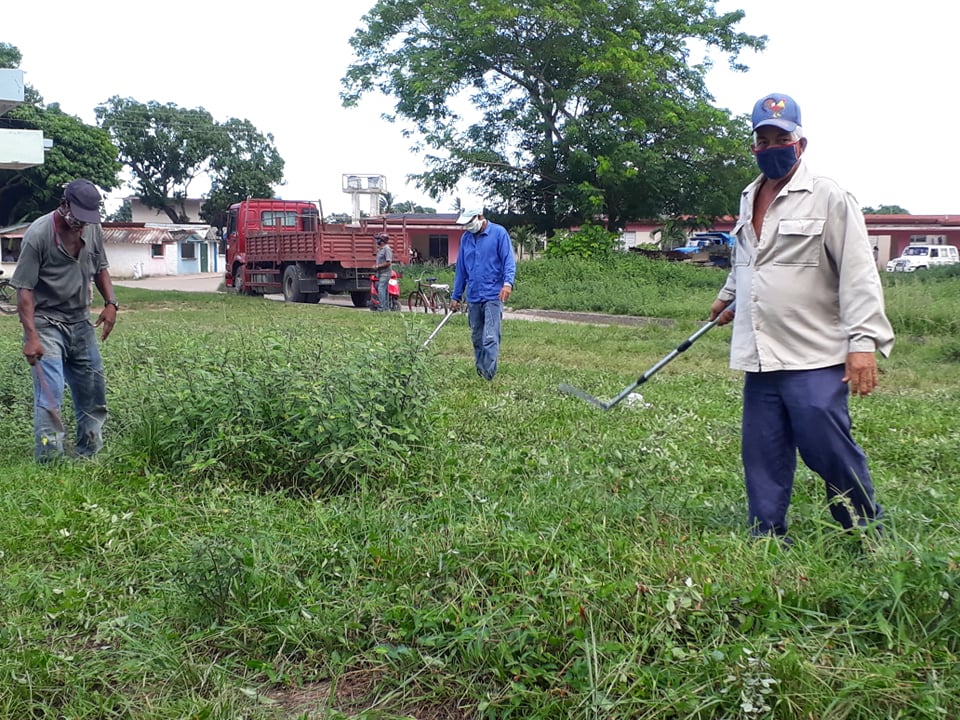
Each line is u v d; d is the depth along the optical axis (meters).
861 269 3.72
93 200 5.72
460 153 32.75
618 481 5.03
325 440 5.34
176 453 5.47
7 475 5.39
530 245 41.72
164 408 5.86
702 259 44.66
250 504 4.74
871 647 2.89
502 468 5.43
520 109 33.50
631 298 24.34
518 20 31.39
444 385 8.70
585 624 3.05
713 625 3.02
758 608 3.07
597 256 31.00
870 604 3.05
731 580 3.21
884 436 6.65
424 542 3.85
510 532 3.86
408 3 32.69
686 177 33.09
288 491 5.21
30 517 4.54
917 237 55.78
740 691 2.67
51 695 2.99
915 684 2.64
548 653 2.98
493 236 9.51
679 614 3.04
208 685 3.05
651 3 32.41
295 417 5.38
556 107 32.72
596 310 23.80
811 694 2.64
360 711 2.96
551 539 3.76
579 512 4.29
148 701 2.92
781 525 4.04
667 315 21.78
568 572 3.45
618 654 2.90
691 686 2.73
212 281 50.31
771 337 3.90
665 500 4.53
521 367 10.88
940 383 10.79
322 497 5.05
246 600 3.49
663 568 3.33
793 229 3.82
